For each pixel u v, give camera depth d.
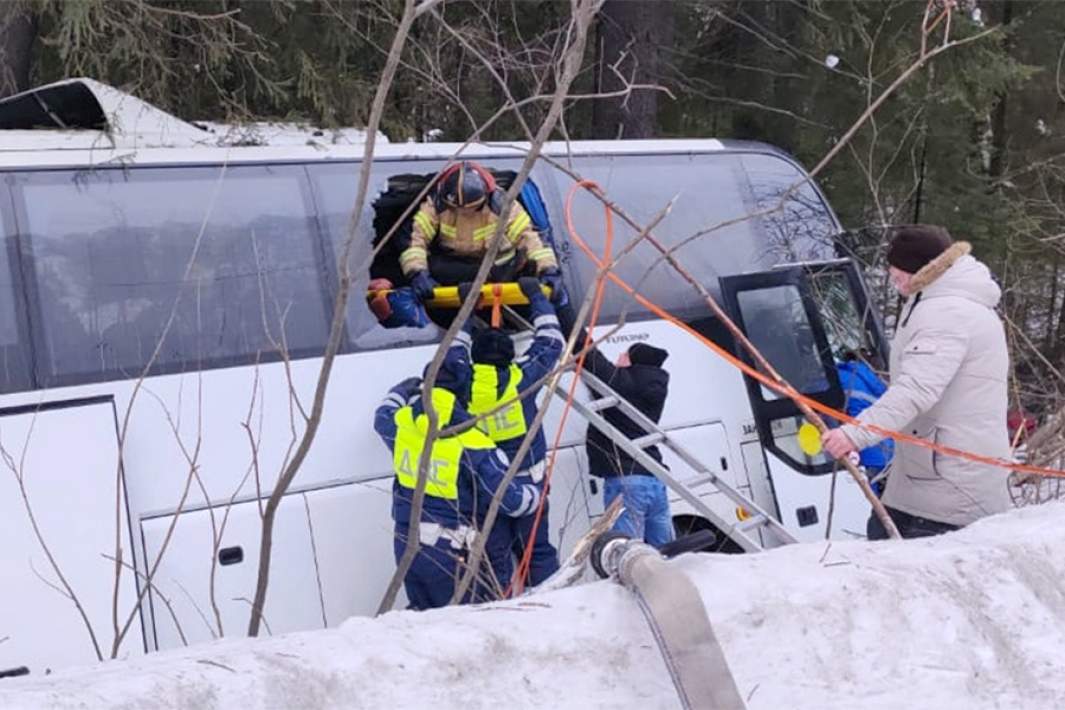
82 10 11.71
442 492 7.29
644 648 4.08
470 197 8.02
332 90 14.14
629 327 9.23
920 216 19.88
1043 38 23.19
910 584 4.55
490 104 15.34
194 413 7.20
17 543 6.36
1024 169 21.39
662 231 9.66
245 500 7.26
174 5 13.21
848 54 18.66
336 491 7.62
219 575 7.09
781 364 9.82
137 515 6.89
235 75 13.99
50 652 6.37
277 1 13.21
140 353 7.13
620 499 4.84
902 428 7.14
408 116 15.11
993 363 7.25
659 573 4.11
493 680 3.79
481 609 4.25
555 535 8.48
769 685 4.12
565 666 3.93
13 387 6.68
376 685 3.62
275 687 3.46
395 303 8.10
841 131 19.27
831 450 7.11
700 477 8.73
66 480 6.56
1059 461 9.54
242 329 7.52
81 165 7.21
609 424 8.20
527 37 16.03
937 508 7.32
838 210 19.66
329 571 7.51
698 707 3.81
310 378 7.67
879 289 11.83
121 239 7.23
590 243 9.31
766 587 4.35
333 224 8.08
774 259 10.22
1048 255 19.41
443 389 7.36
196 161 7.63
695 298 9.68
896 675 4.30
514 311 8.52
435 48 12.45
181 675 3.43
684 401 9.34
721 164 10.23
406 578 7.57
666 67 18.66
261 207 7.81
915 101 18.92
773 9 18.91
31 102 7.99
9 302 6.77
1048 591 4.87
